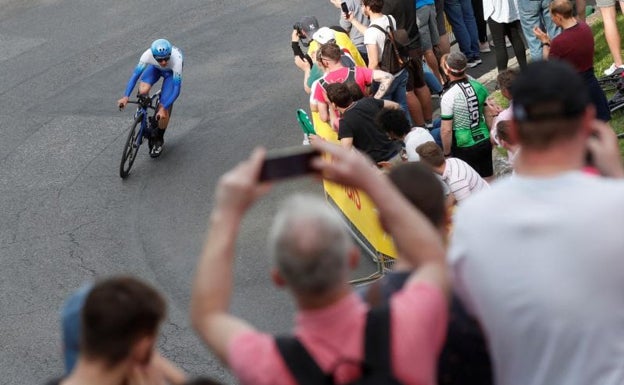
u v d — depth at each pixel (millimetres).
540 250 4184
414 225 4105
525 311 4223
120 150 20266
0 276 16031
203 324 3963
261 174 4055
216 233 4008
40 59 25438
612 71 18312
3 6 29172
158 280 15477
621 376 4188
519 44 19531
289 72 22906
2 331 14500
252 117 21047
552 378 4262
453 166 13258
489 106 15562
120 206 18031
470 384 4840
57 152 20453
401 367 3795
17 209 18297
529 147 4336
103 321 4703
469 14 21719
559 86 4238
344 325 3852
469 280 4414
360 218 14844
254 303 14461
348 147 14969
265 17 26188
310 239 3799
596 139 5387
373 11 18172
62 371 13477
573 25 14414
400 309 3893
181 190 18391
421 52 19266
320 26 25109
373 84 17125
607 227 4117
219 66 23719
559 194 4219
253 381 3834
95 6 28438
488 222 4316
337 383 3785
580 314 4137
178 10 27453
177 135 20609
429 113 18984
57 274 15953
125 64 24594
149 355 4941
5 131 21703
